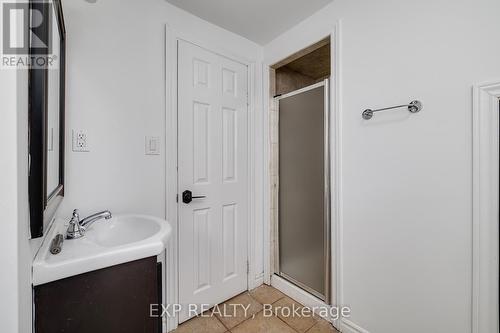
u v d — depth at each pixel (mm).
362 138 1350
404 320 1181
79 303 687
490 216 933
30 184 573
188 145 1576
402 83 1173
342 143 1455
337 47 1460
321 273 1685
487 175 936
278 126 2074
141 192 1372
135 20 1348
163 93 1464
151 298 818
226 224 1810
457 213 1010
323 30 1554
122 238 1152
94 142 1203
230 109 1835
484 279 944
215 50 1723
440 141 1054
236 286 1874
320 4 1527
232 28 1790
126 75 1312
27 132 568
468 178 979
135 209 1349
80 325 688
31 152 573
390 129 1226
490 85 914
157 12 1438
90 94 1189
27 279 573
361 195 1360
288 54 1825
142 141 1374
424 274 1112
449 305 1035
